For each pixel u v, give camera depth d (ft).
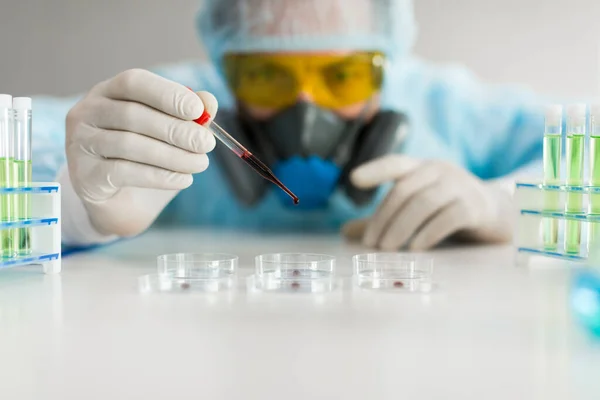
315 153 5.77
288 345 2.23
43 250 3.64
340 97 5.68
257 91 5.71
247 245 5.04
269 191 6.65
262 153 5.90
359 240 5.42
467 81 6.75
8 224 3.31
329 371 1.97
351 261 4.15
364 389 1.83
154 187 4.00
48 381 1.89
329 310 2.74
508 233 5.17
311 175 5.86
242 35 5.65
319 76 5.63
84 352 2.15
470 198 4.79
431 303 2.89
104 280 3.45
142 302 2.90
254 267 3.89
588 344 2.27
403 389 1.83
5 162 3.37
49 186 3.58
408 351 2.17
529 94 6.70
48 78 7.07
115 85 4.06
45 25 7.01
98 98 4.17
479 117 6.68
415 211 4.69
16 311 2.72
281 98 5.70
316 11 5.53
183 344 2.24
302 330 2.42
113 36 6.95
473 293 3.13
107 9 6.92
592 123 3.61
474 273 3.73
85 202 4.29
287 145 5.72
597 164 3.62
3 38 7.07
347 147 5.87
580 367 2.02
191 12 6.81
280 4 5.56
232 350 2.17
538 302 2.92
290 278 3.19
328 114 5.69
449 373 1.96
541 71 6.69
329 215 6.54
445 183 4.76
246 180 6.02
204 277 3.24
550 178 3.88
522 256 4.03
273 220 6.70
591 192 3.59
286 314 2.67
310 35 5.55
